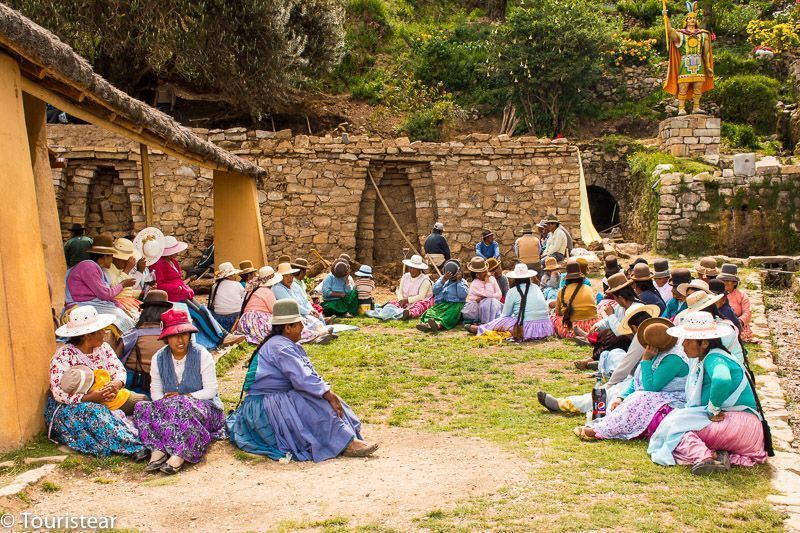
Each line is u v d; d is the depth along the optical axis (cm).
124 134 956
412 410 782
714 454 579
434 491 536
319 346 1097
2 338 604
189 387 643
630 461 588
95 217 1930
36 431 625
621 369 724
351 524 479
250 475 588
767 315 1373
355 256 1994
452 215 1988
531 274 1123
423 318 1262
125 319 836
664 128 2261
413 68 2789
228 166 1377
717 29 3198
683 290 905
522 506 500
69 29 1922
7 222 624
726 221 1958
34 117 841
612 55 2881
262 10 2028
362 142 1972
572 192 1977
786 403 830
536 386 870
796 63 2853
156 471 593
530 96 2628
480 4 3375
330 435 635
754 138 2603
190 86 2339
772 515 480
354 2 2977
